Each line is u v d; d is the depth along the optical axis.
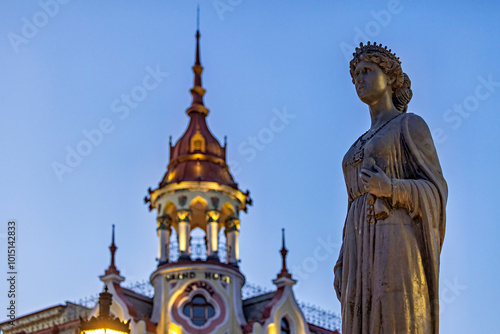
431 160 10.51
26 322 50.19
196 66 56.91
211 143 53.34
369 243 10.23
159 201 51.31
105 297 20.23
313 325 50.94
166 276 49.16
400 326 9.83
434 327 9.94
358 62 11.21
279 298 48.75
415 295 9.92
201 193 50.72
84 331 19.70
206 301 48.66
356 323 10.18
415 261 10.04
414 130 10.55
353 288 10.31
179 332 47.34
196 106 55.34
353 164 10.75
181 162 52.56
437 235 10.22
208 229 50.19
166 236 50.56
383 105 11.06
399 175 10.48
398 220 10.16
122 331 19.89
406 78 11.27
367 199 10.30
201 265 49.09
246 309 51.09
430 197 10.23
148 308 49.53
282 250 50.31
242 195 52.22
